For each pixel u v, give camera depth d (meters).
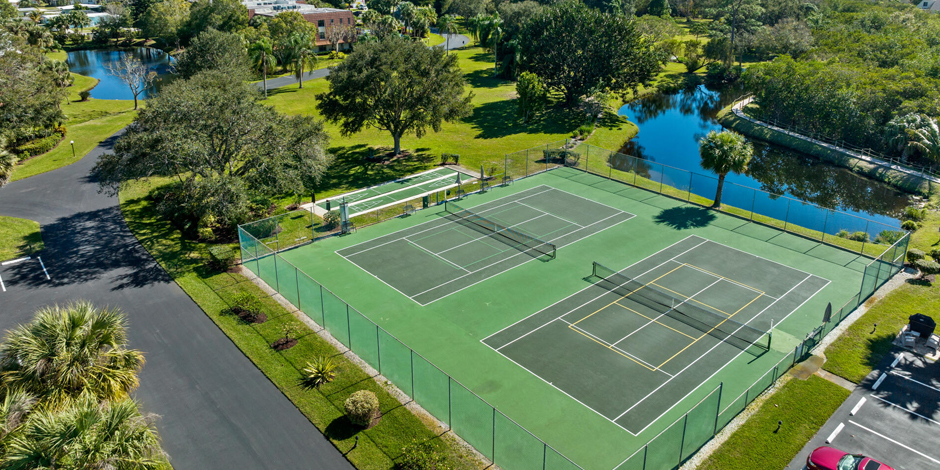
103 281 40.91
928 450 26.64
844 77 81.50
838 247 46.59
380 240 47.91
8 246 45.53
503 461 25.31
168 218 51.53
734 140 51.91
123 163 45.38
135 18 168.12
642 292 39.88
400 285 40.72
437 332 35.22
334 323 34.59
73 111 87.44
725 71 125.31
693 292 39.94
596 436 27.05
